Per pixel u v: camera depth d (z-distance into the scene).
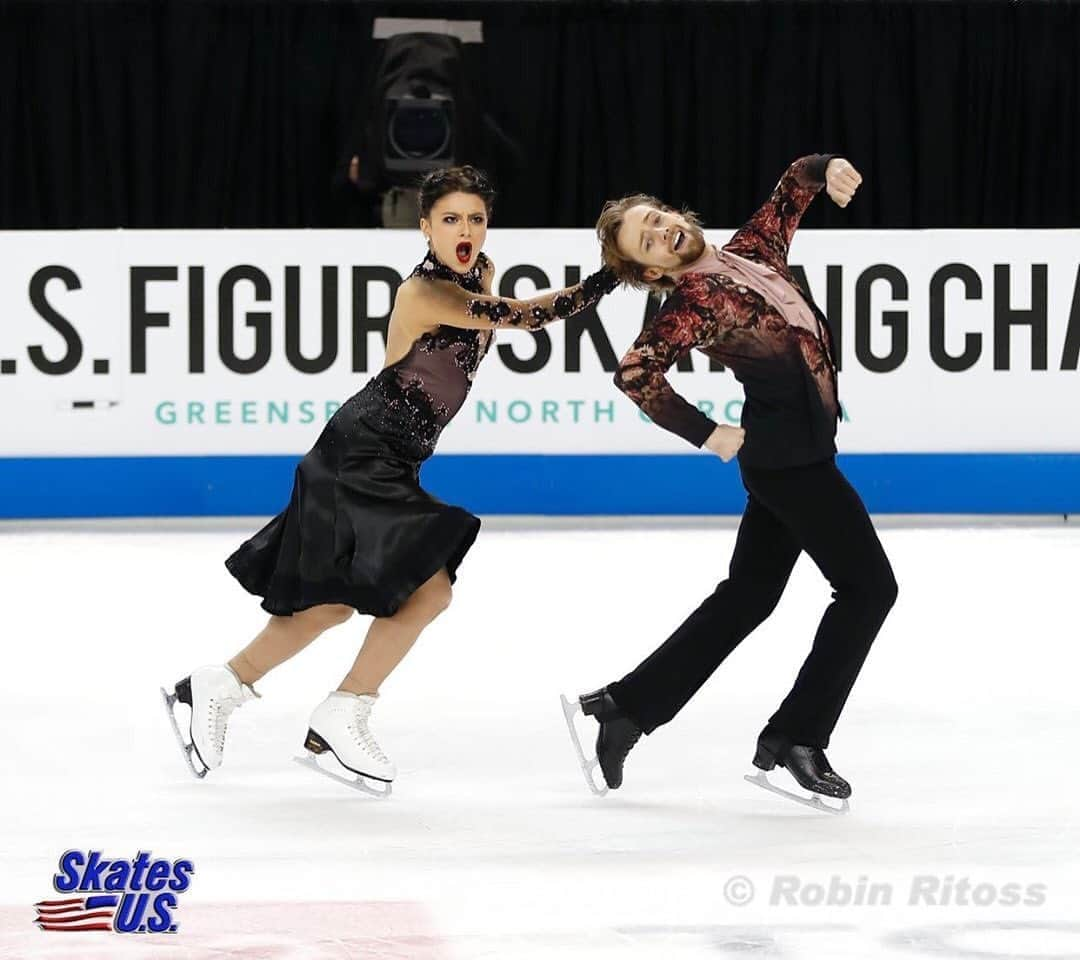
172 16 32.53
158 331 31.89
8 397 31.84
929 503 32.53
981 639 21.62
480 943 10.77
